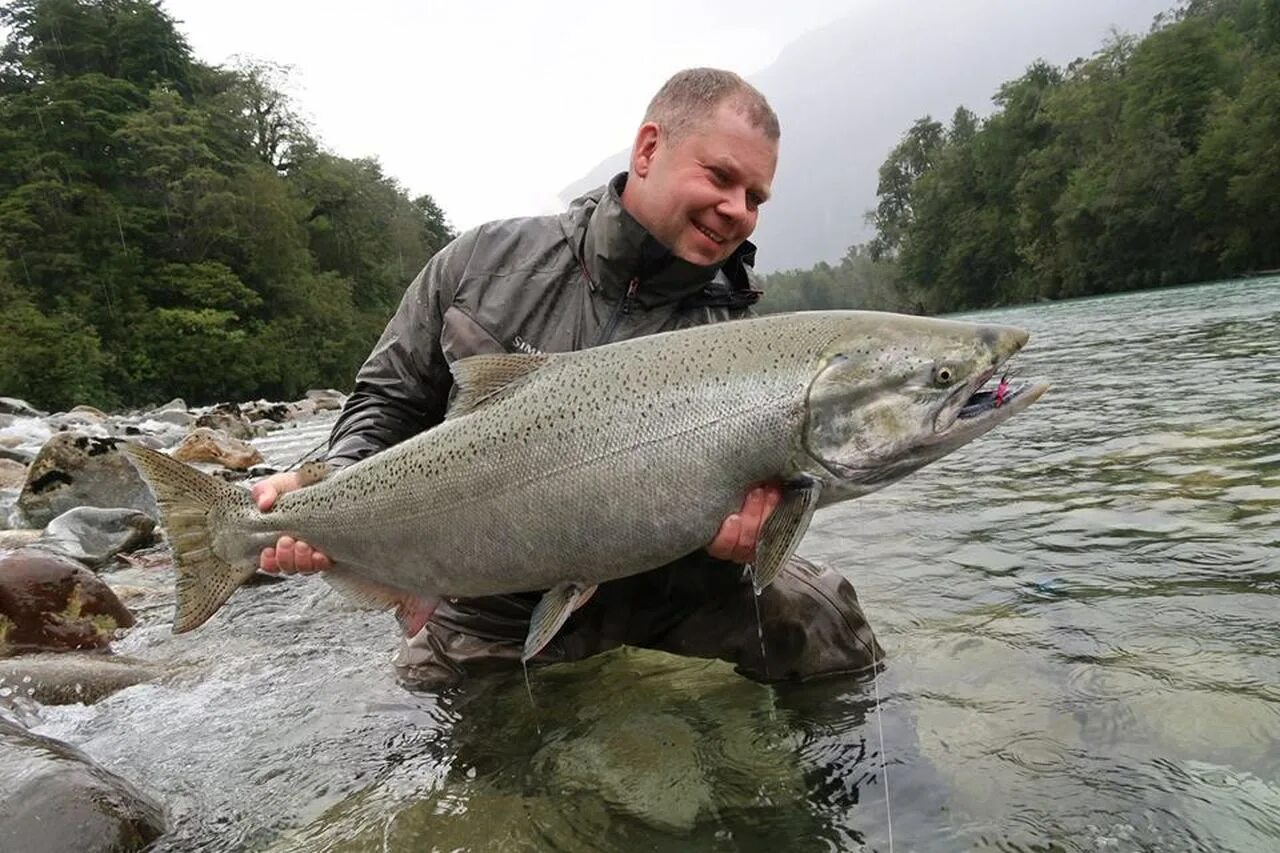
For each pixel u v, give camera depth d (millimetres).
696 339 955
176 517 1085
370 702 1111
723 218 1032
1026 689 938
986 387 1016
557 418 938
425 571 998
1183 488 1649
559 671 1139
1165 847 662
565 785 853
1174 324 6078
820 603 1049
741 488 934
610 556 939
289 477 1068
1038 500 1712
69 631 1406
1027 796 747
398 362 1151
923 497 1867
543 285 1092
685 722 966
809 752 870
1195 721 827
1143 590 1174
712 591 1053
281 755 981
